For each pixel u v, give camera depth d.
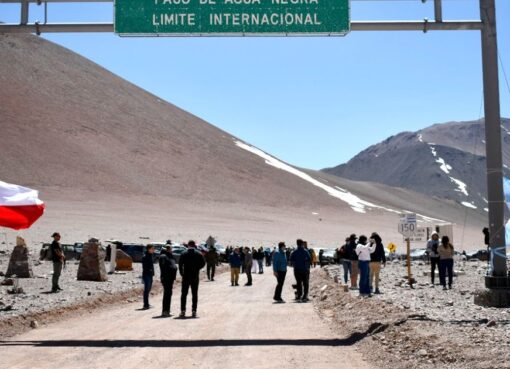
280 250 20.28
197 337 12.47
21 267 27.80
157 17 15.34
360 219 160.25
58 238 21.64
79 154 151.88
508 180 15.88
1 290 21.47
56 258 21.47
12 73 185.38
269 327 13.88
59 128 162.88
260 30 15.22
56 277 21.44
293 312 16.97
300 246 20.52
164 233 93.06
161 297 22.56
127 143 171.38
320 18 15.23
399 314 13.62
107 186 139.00
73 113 176.62
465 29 15.63
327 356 10.29
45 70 198.38
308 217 150.25
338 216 160.25
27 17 15.57
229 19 15.25
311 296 22.30
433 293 19.69
